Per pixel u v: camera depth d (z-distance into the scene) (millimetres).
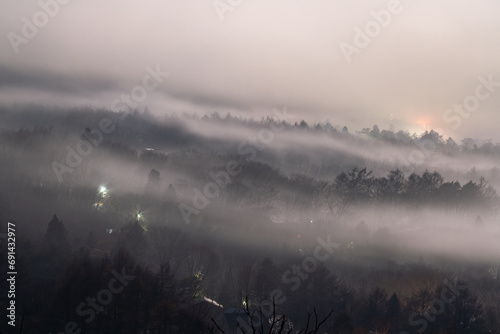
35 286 104375
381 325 113500
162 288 106625
